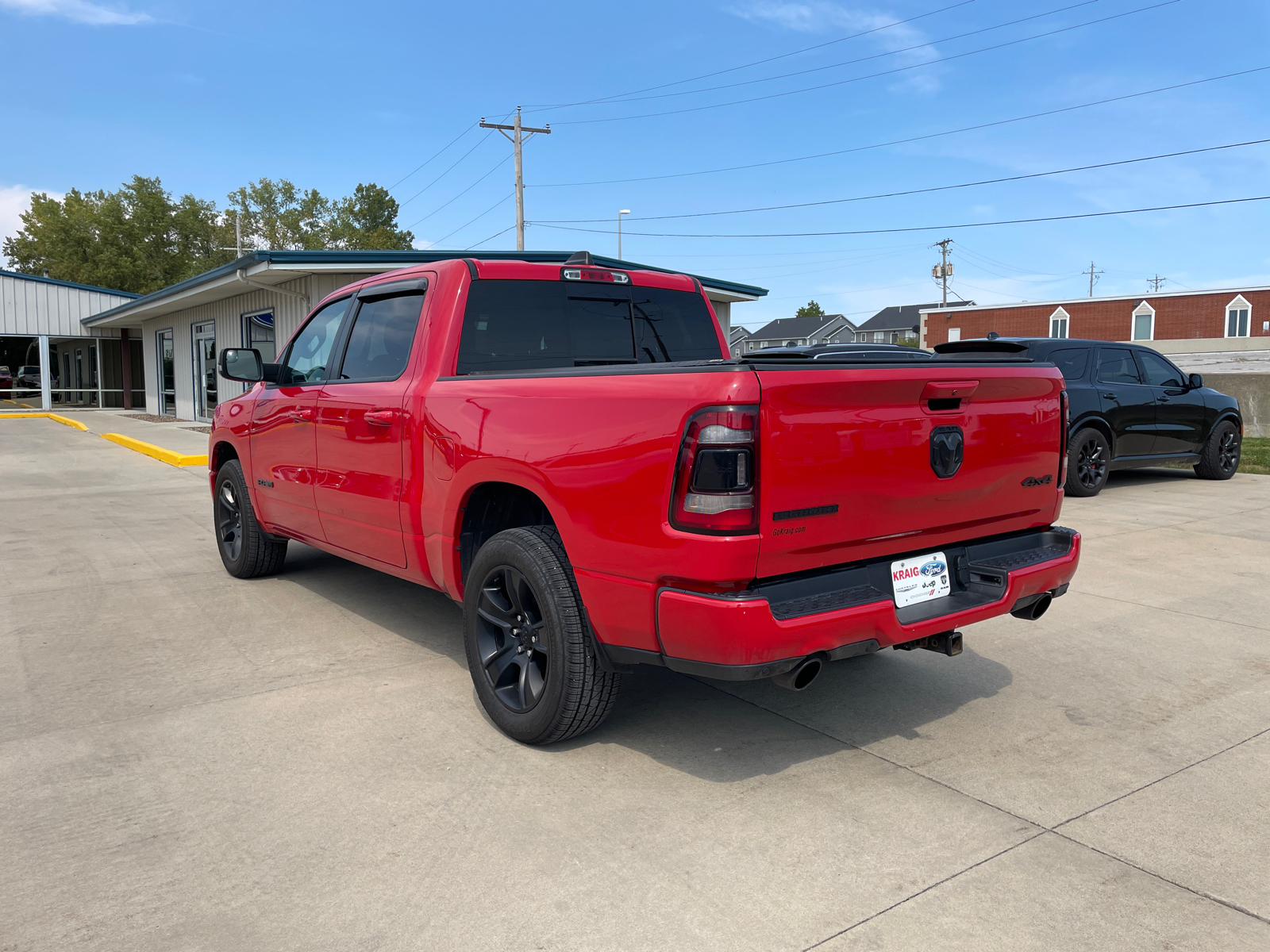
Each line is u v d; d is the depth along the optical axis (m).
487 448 3.21
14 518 8.47
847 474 2.67
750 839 2.59
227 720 3.48
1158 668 4.14
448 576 3.57
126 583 5.75
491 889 2.33
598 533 2.79
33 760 3.11
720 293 18.23
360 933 2.15
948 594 3.12
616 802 2.81
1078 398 9.14
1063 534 3.49
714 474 2.46
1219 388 17.77
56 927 2.16
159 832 2.62
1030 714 3.58
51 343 42.56
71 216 56.53
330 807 2.78
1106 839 2.60
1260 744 3.29
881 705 3.67
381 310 4.21
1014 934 2.15
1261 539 7.12
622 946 2.10
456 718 3.51
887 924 2.18
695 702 3.70
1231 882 2.38
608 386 2.78
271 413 4.96
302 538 4.94
